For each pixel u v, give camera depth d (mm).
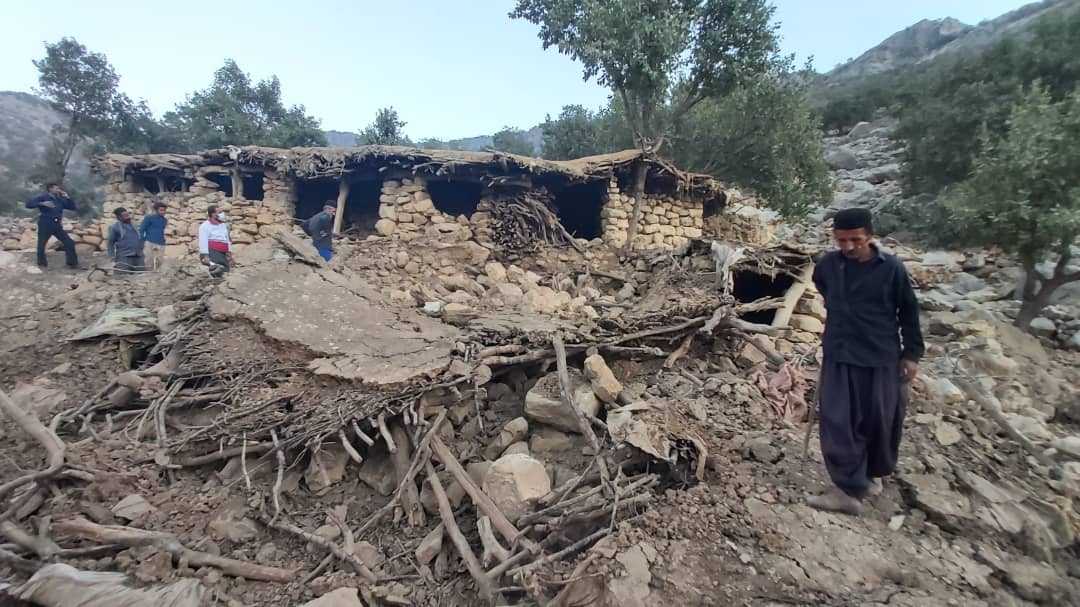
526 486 4062
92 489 3975
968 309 8047
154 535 3627
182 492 4215
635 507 3678
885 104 24266
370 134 21297
